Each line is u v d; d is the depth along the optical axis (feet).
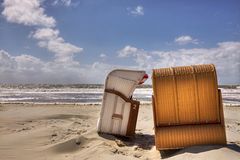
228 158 10.97
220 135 12.60
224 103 44.24
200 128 12.67
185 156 11.66
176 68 13.12
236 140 15.28
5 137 15.88
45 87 119.34
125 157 12.66
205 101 12.75
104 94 16.06
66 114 25.29
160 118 12.84
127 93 15.93
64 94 68.23
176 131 12.72
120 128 15.94
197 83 12.75
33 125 19.66
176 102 12.76
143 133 17.98
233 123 21.85
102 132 16.10
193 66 13.09
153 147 14.34
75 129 18.16
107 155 12.88
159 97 12.82
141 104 37.22
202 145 12.48
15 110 29.25
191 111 12.79
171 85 12.79
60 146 14.08
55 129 17.67
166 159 11.98
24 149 13.89
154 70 13.14
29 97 57.00
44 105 36.50
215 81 12.73
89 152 13.35
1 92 79.00
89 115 25.49
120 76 15.92
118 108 15.96
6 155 13.00
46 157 12.89
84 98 53.93
